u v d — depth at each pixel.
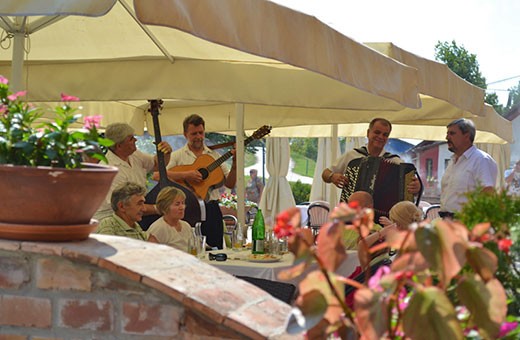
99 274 2.46
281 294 4.56
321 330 1.95
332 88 7.29
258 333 2.22
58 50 6.85
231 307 2.34
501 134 12.10
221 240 8.13
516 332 2.00
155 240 6.40
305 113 10.59
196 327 2.36
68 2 3.43
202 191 8.03
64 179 2.50
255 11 4.16
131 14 5.44
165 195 6.51
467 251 1.83
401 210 5.72
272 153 16.05
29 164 2.65
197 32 3.68
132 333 2.43
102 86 7.06
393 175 7.82
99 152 2.66
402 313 1.85
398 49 7.02
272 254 6.66
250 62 7.29
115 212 6.00
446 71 7.66
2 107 2.64
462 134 7.70
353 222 1.91
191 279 2.46
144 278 2.36
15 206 2.52
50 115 9.02
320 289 1.88
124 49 6.80
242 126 8.56
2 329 2.55
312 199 17.02
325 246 1.88
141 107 10.87
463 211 2.32
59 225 2.55
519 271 2.30
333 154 11.08
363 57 5.38
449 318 1.76
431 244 1.79
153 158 7.75
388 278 1.79
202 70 7.12
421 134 13.41
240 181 8.52
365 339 1.81
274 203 15.97
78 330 2.49
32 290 2.53
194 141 8.18
